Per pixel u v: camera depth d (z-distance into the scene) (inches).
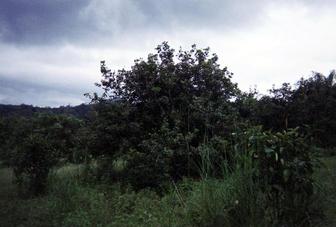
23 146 470.0
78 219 316.8
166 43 536.1
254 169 263.7
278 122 721.0
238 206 264.2
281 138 262.5
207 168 299.9
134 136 496.4
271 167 261.9
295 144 263.6
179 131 482.0
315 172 313.6
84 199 378.3
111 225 303.4
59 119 814.5
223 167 292.8
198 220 278.8
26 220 341.1
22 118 924.0
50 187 457.4
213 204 273.4
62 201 377.4
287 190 260.5
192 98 508.7
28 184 481.1
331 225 268.1
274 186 259.8
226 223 264.4
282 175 258.8
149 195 385.7
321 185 290.4
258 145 262.8
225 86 532.7
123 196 370.3
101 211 335.6
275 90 749.3
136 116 512.4
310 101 743.1
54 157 490.0
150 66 519.8
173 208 323.9
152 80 516.7
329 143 710.5
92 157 531.2
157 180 430.0
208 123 478.6
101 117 511.8
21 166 468.1
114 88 528.1
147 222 303.1
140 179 435.8
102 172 489.1
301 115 724.7
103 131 505.0
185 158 452.8
